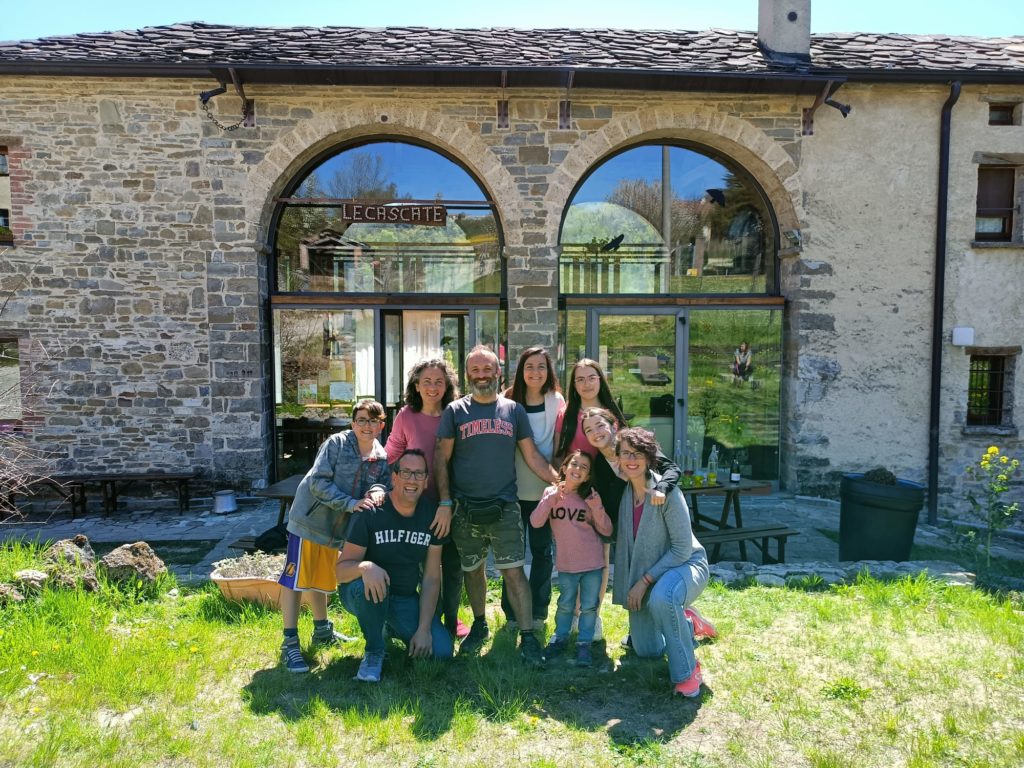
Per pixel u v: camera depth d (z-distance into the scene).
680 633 3.29
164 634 3.97
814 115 8.00
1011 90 8.04
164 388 7.76
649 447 3.45
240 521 7.20
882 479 5.97
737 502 6.12
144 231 7.64
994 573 5.92
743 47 8.16
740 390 8.60
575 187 8.35
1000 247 8.17
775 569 5.34
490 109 7.77
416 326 8.38
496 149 7.82
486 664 3.65
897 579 5.01
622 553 3.63
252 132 7.63
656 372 8.51
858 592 4.75
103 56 7.27
